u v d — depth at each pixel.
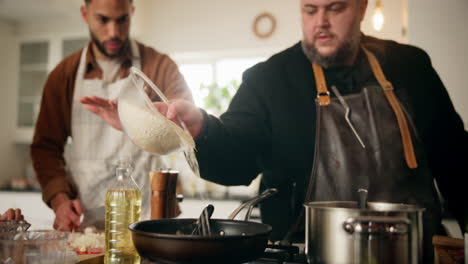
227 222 0.82
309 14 1.25
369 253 0.61
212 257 0.65
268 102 1.34
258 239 0.69
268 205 1.33
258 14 3.21
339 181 1.13
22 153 4.05
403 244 0.62
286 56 1.41
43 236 0.74
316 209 0.68
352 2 1.22
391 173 1.13
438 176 1.38
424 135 1.33
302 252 0.89
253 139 1.28
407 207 0.79
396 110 1.18
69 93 1.69
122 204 0.90
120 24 1.61
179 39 3.42
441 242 0.79
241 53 3.39
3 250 0.67
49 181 1.56
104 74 1.69
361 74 1.32
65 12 3.56
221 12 3.31
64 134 1.72
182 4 3.43
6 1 3.34
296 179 1.29
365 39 1.44
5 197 3.52
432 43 2.24
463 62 2.20
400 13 2.81
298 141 1.30
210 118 1.09
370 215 0.62
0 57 3.79
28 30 3.82
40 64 3.82
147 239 0.66
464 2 2.20
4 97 3.85
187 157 0.93
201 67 3.64
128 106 0.82
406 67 1.37
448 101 1.39
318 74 1.32
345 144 1.15
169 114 0.87
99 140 1.67
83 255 0.90
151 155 1.68
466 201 1.33
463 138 1.38
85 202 1.66
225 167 1.19
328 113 1.19
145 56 1.76
